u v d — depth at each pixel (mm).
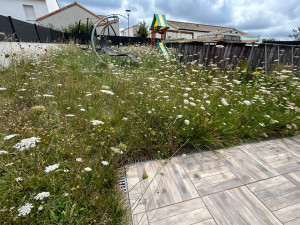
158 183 1431
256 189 1407
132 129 1921
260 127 2287
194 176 1528
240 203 1271
